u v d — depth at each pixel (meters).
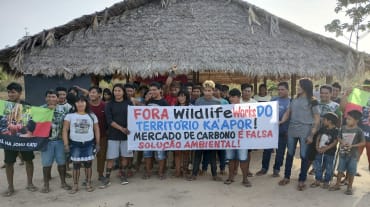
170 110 6.66
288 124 6.91
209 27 10.63
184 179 6.99
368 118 6.52
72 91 8.06
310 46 10.81
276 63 10.03
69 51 10.12
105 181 6.56
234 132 6.62
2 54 10.02
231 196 6.03
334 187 6.34
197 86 7.75
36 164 8.47
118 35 10.41
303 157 6.32
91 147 6.21
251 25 10.81
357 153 6.06
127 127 6.63
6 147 5.99
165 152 7.08
